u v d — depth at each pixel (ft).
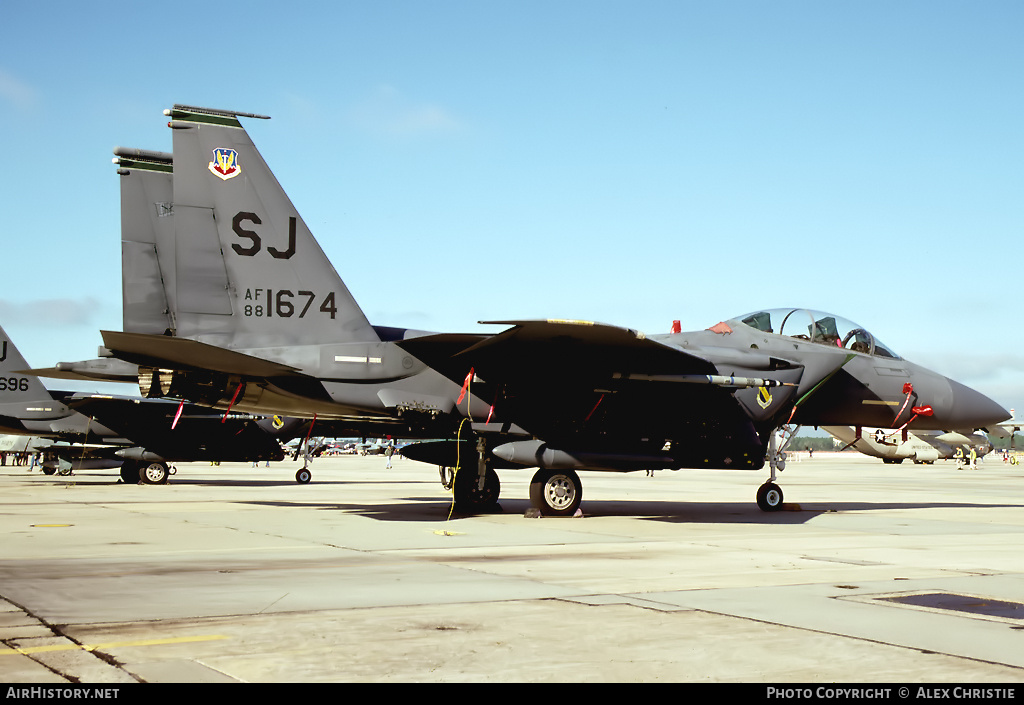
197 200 45.19
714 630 19.35
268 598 23.17
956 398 59.26
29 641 18.15
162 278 55.01
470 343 47.19
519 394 48.96
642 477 134.31
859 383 56.70
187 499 67.46
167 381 45.62
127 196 55.06
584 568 29.25
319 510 55.47
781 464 57.62
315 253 47.19
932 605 22.59
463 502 53.93
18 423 91.81
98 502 63.16
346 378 46.65
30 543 36.35
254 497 70.33
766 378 51.78
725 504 65.00
